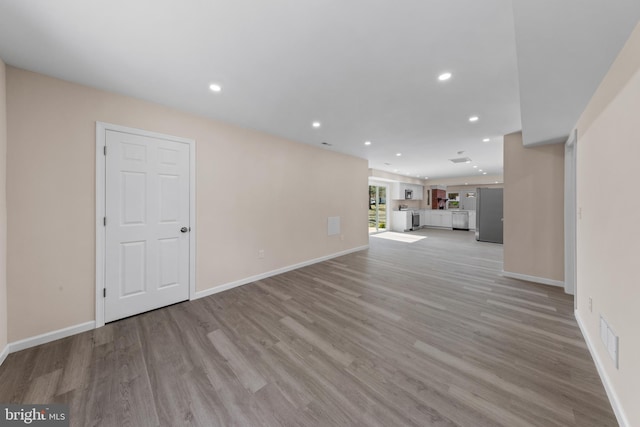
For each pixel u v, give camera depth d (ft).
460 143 13.71
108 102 7.36
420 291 10.04
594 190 5.81
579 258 7.29
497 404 4.38
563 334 6.68
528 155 11.27
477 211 22.74
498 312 8.07
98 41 5.15
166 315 7.95
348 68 6.26
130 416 4.19
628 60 4.04
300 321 7.53
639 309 3.62
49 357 5.76
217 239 10.00
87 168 7.02
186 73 6.46
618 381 4.21
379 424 4.01
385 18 4.54
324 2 4.17
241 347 6.19
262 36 5.06
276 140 12.37
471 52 5.58
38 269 6.31
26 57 5.65
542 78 5.22
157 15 4.44
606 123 5.04
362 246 18.84
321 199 15.19
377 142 13.62
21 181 6.06
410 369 5.34
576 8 3.33
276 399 4.56
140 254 8.02
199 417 4.18
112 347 6.18
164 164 8.52
